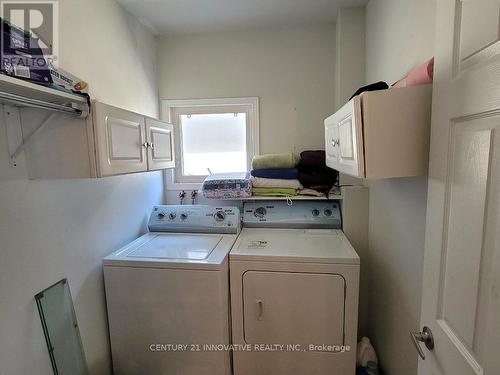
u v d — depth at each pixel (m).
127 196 1.84
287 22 2.09
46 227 1.23
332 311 1.52
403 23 1.29
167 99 2.30
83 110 1.08
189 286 1.49
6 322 1.06
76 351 1.37
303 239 1.80
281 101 2.22
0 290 1.04
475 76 0.59
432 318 0.78
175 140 2.38
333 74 2.15
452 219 0.69
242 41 2.20
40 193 1.19
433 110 0.77
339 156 1.34
